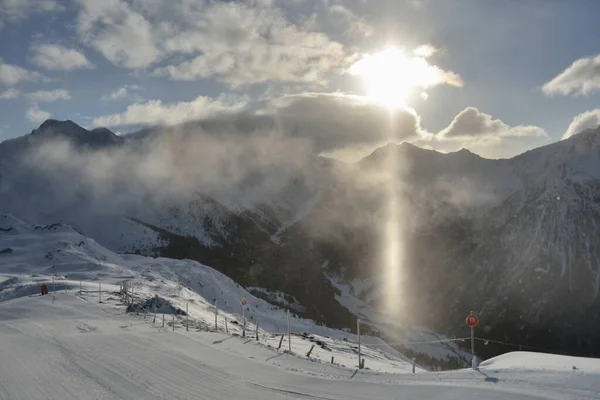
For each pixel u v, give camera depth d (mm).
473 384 17188
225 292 114875
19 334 31203
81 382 18500
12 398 16438
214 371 21141
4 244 110625
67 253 103688
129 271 95562
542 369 18141
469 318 22547
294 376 20875
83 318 40812
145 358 23391
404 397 16297
